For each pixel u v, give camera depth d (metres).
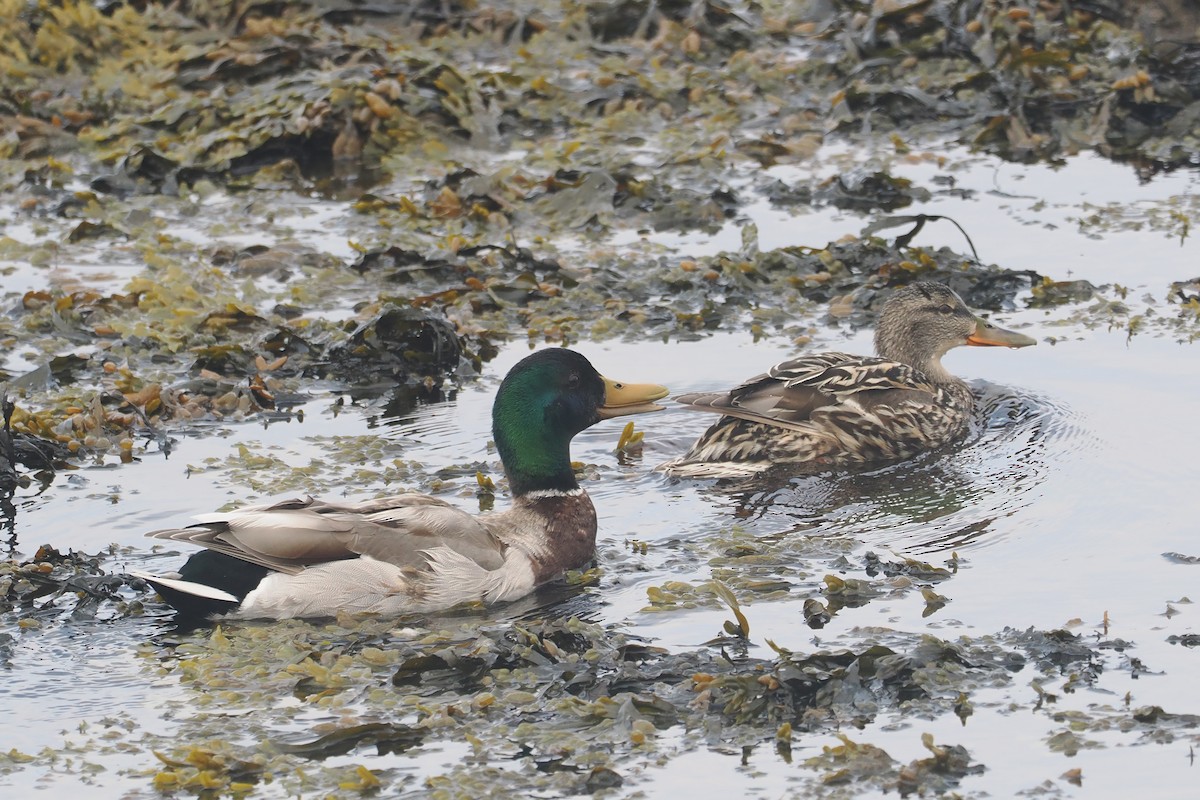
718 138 22.92
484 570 11.80
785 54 25.64
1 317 17.80
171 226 20.73
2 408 14.05
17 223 20.92
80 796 9.13
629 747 9.56
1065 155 22.25
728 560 12.22
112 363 16.39
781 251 18.81
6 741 9.73
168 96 24.28
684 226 20.38
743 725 9.78
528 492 12.50
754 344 16.89
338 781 9.20
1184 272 18.16
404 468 14.02
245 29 25.91
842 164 22.12
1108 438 14.27
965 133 23.12
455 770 9.30
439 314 16.66
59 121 23.62
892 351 16.12
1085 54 23.97
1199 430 14.28
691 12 26.08
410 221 20.50
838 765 9.30
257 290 18.38
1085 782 9.05
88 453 14.45
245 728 9.84
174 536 11.32
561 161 22.19
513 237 19.25
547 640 10.85
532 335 17.31
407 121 23.14
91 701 10.22
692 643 10.80
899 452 14.50
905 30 24.59
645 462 14.44
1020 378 15.86
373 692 10.25
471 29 26.31
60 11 25.58
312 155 23.02
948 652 10.38
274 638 11.06
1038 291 17.69
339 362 16.48
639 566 12.24
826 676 10.11
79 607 11.51
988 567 11.92
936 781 9.09
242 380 16.00
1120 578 11.60
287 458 14.33
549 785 9.16
